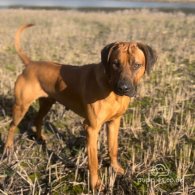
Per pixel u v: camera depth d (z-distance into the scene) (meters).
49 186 2.33
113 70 2.23
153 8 16.19
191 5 19.48
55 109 3.29
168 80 3.97
